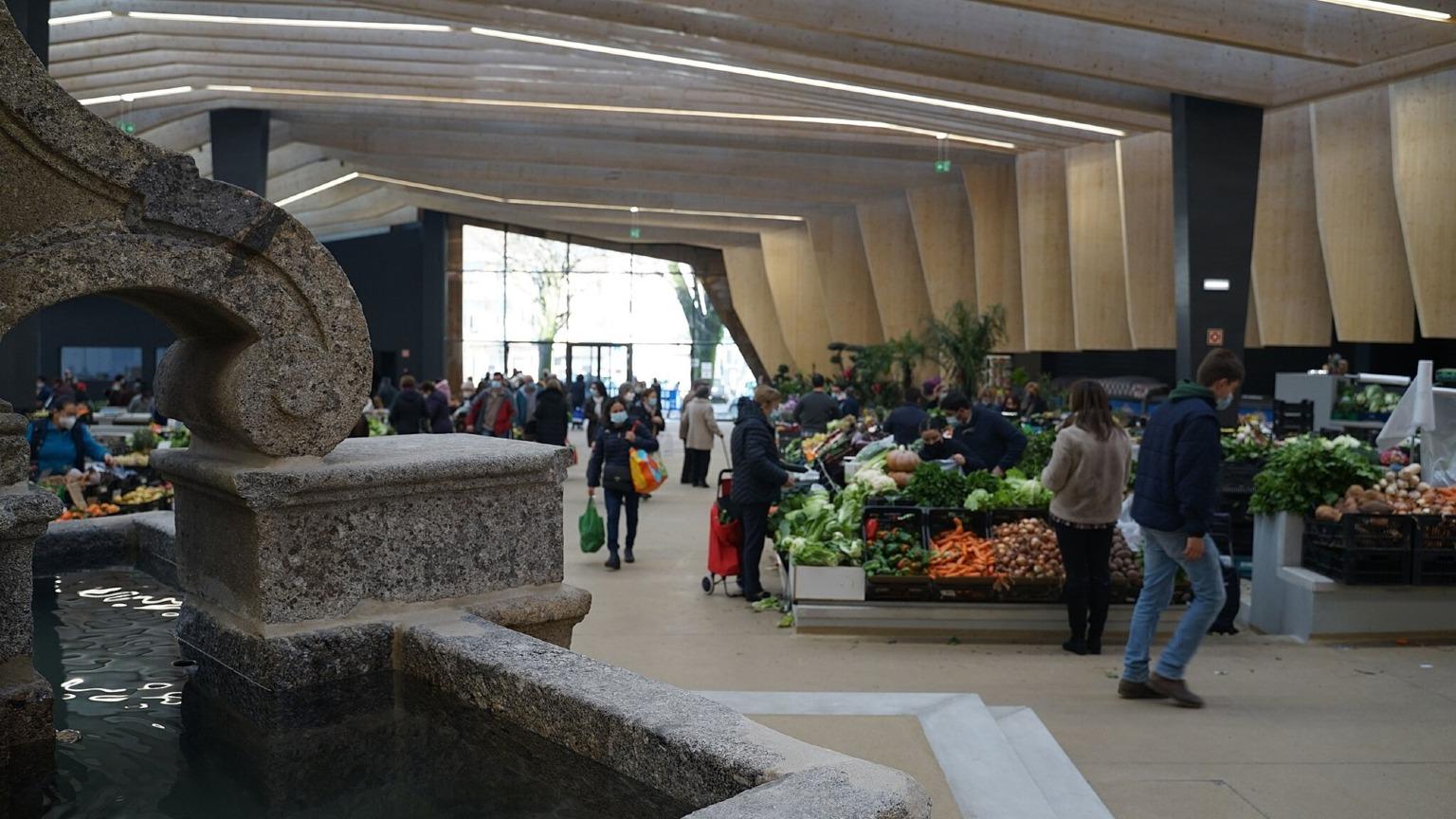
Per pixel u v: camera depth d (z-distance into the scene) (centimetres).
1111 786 434
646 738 211
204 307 275
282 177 3084
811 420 1673
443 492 300
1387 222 1667
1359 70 1407
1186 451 536
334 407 285
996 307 2383
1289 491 736
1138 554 753
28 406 1300
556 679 239
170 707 279
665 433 3158
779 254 3756
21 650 251
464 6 1422
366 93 2005
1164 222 2019
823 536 794
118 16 1548
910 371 2448
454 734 259
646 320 4250
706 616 809
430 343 4025
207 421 293
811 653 691
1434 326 1555
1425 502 717
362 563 288
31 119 238
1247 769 455
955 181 2725
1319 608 704
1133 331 2067
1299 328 1883
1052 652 702
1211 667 638
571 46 1616
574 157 2708
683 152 2723
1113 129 1812
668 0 1289
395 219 4097
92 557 420
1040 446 1072
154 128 2225
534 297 4194
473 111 2295
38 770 244
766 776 189
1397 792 427
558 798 225
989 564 738
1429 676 614
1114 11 1148
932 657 683
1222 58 1486
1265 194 1869
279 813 220
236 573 287
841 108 1956
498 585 311
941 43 1352
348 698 276
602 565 1030
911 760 382
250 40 1709
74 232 246
